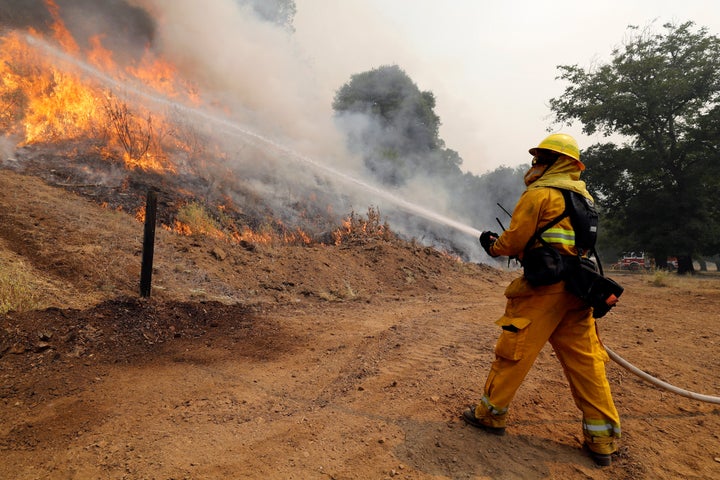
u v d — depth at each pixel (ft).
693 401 10.93
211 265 22.82
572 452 8.41
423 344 15.71
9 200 21.20
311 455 7.90
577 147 8.76
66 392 10.49
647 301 26.91
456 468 7.64
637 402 10.84
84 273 17.21
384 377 12.21
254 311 18.95
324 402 10.46
